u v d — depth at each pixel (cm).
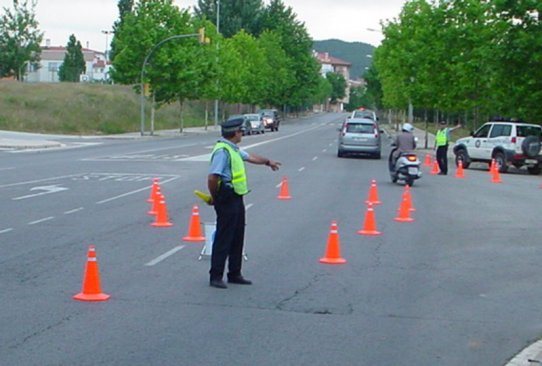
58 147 4944
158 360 758
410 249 1470
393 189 2664
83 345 802
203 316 934
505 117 4106
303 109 18062
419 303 1038
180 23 6994
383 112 13375
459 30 4847
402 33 6241
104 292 1048
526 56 3612
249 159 1130
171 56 6956
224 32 13412
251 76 10450
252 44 10700
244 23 13638
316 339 849
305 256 1361
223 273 1124
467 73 4609
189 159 3872
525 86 3688
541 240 1606
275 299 1034
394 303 1034
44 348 788
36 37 9425
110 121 7569
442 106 5150
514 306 1037
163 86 6988
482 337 881
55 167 3291
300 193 2441
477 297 1085
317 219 1853
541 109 3725
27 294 1029
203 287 1094
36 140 5450
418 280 1188
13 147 4653
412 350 821
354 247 1474
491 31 3875
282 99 13600
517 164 3619
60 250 1370
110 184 2600
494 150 3706
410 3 6162
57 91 8031
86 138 6162
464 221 1883
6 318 905
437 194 2534
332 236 1314
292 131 8856
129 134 7069
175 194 2323
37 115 6975
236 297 1038
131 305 980
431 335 883
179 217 1828
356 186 2722
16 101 7162
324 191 2522
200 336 848
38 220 1747
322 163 3866
